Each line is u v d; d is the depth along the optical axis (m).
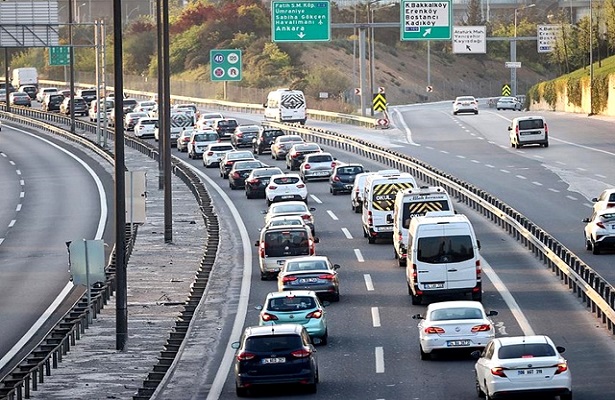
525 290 87.62
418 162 160.00
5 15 162.88
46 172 188.12
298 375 58.34
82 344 75.12
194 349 73.31
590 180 150.12
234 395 60.03
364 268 100.56
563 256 93.56
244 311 85.06
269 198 142.12
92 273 79.44
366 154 188.50
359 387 59.91
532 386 52.16
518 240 111.12
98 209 147.62
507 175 157.62
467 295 85.88
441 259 81.94
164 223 123.81
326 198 148.88
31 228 135.00
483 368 54.16
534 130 190.88
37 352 67.38
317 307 71.88
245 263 106.69
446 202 99.38
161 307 87.75
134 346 74.25
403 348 70.12
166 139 119.25
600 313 76.38
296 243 97.38
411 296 84.75
